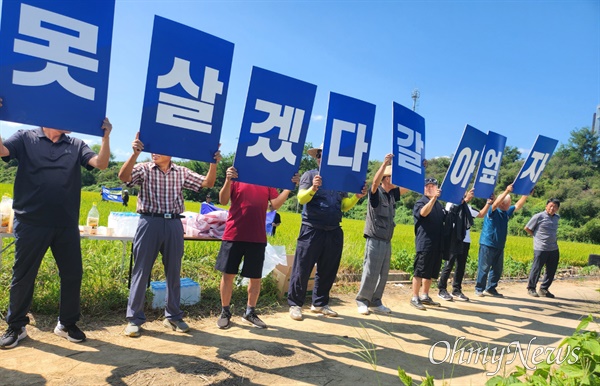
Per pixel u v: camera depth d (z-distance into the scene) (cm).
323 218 485
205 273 618
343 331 457
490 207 713
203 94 371
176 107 360
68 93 312
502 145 633
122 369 315
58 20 305
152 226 388
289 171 427
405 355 399
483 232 731
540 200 5159
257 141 407
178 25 353
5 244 559
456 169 562
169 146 361
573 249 2070
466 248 680
